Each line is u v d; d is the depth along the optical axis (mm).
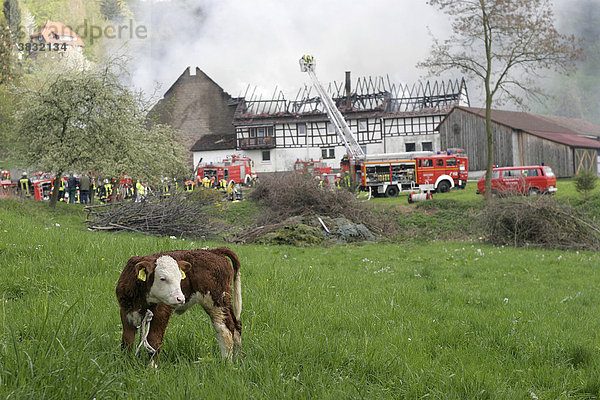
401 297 10305
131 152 31375
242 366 5027
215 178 51250
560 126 66062
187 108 88125
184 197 26844
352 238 28172
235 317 5660
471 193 41875
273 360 5309
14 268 9406
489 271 16516
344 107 77188
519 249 24531
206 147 78938
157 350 5117
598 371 6066
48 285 8492
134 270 5016
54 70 32469
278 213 31688
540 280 15016
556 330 8195
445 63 39656
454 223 33375
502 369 6051
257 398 4297
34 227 14398
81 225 25547
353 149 68375
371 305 9227
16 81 73438
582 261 19969
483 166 59750
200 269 5324
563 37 38469
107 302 7578
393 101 77875
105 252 11617
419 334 7402
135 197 33812
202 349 5723
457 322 8367
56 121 30297
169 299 4793
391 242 28109
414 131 71375
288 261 16031
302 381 4785
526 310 9977
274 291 9406
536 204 26156
